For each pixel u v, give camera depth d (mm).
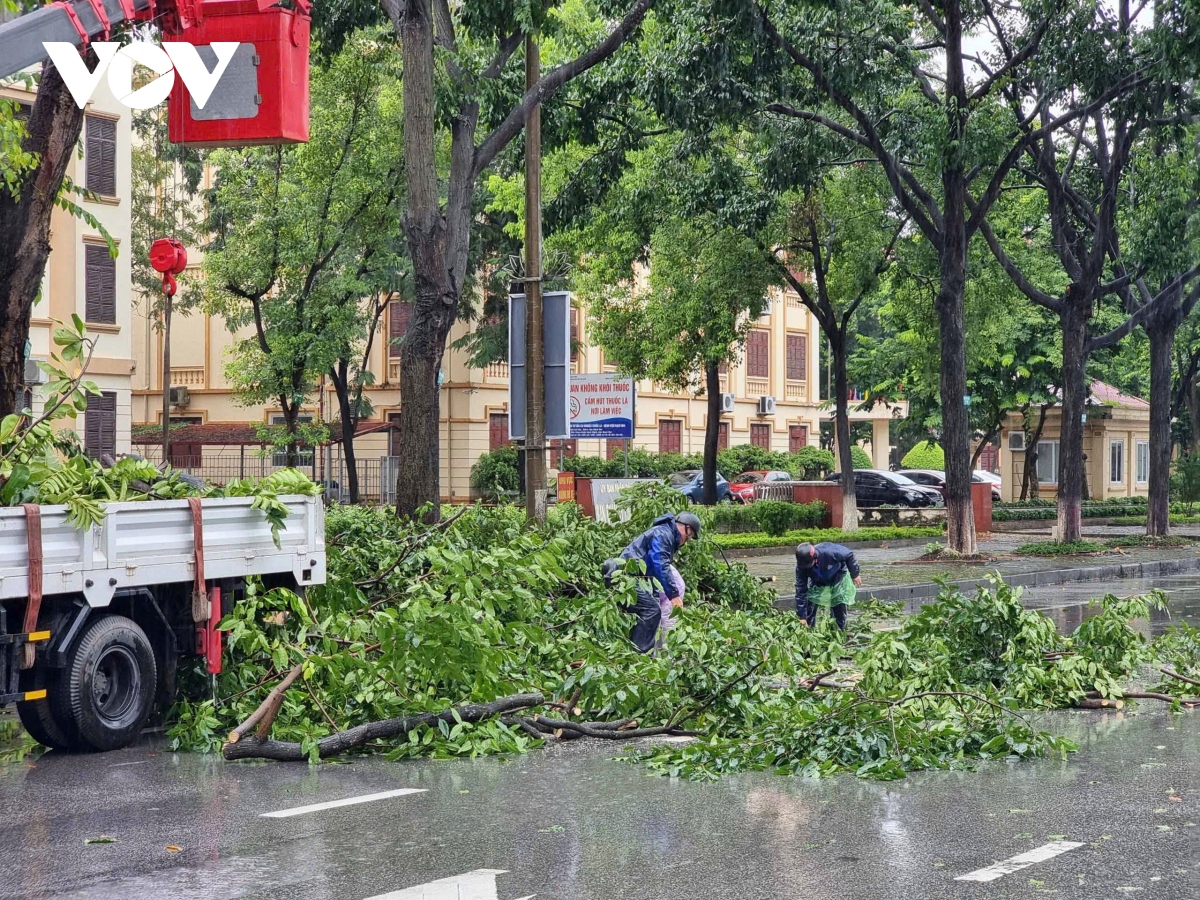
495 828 6508
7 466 8602
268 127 11859
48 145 11234
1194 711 10445
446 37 16984
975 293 34094
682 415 55281
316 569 9992
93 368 34719
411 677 9031
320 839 6281
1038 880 5551
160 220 47250
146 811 6902
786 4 23219
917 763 8148
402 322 47406
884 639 9320
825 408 61938
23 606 8180
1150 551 31422
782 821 6664
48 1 12070
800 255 35656
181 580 8969
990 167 27391
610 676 9352
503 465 45219
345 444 39750
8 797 7262
